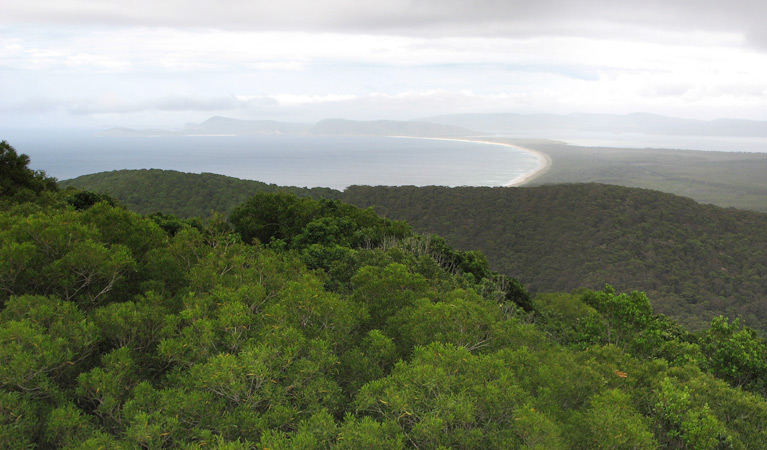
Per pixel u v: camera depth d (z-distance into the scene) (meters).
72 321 6.96
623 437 6.38
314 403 6.35
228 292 8.71
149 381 6.81
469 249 96.44
